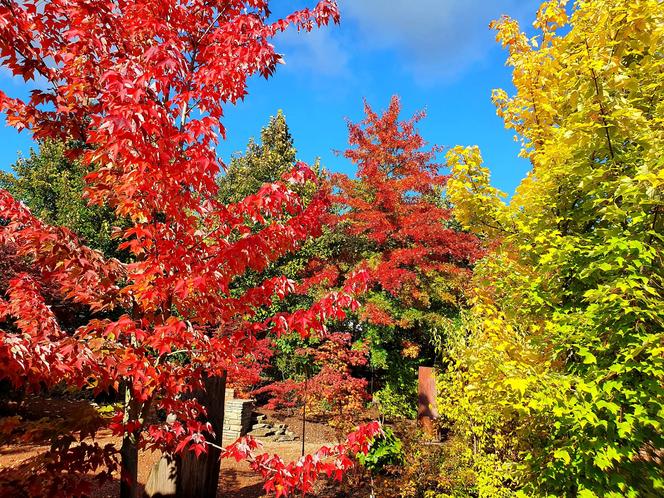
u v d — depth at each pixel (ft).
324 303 9.86
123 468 9.81
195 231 10.40
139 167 7.82
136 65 8.21
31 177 63.46
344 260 53.67
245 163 66.08
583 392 10.56
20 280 9.06
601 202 12.66
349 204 48.96
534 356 12.93
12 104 9.89
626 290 9.79
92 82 9.77
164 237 9.54
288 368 50.60
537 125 16.47
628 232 10.83
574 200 13.51
